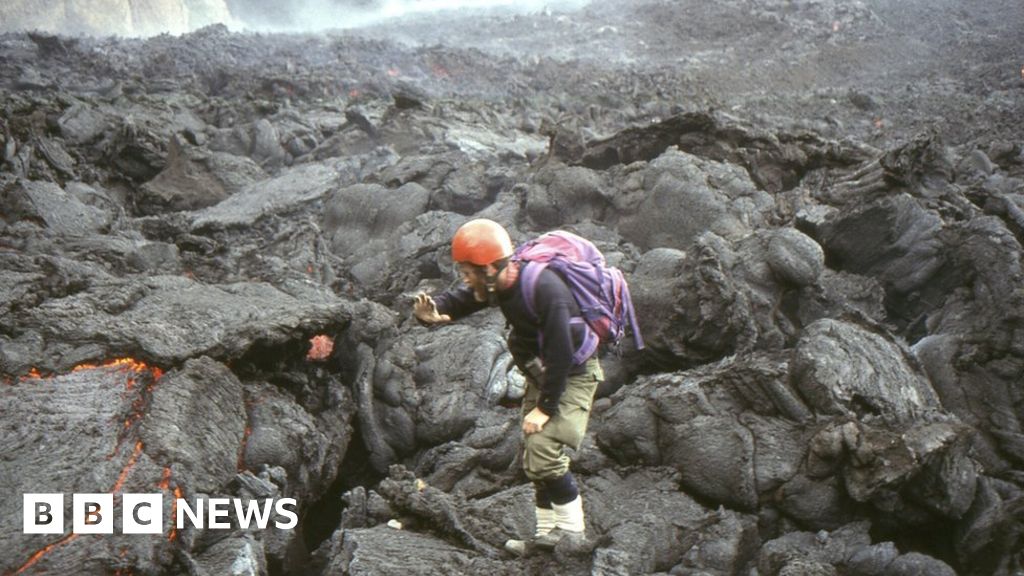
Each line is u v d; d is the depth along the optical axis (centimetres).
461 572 484
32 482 492
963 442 552
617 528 548
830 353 607
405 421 688
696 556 535
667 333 704
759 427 589
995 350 671
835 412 583
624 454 614
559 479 477
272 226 1120
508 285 437
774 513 572
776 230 748
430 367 719
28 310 624
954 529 556
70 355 587
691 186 880
